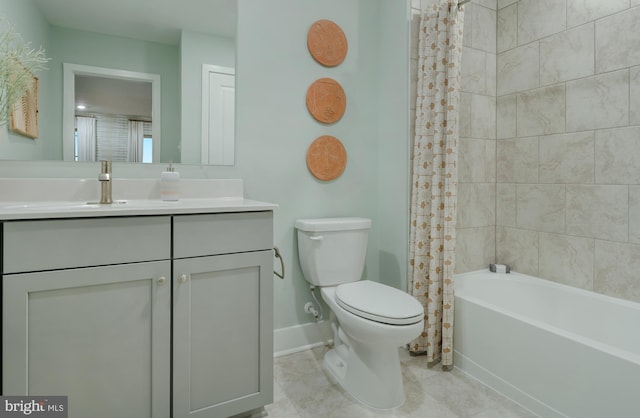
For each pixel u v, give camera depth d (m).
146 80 1.63
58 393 1.02
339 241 1.85
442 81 1.85
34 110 1.44
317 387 1.64
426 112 1.92
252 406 1.33
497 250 2.34
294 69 1.97
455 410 1.47
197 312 1.21
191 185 1.68
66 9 1.49
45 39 1.45
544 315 1.97
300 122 2.00
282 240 1.97
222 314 1.26
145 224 1.12
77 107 1.51
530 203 2.14
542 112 2.07
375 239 2.28
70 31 1.49
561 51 1.96
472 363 1.75
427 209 1.91
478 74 2.25
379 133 2.26
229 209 1.25
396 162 2.12
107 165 1.41
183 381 1.19
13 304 0.95
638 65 1.64
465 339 1.79
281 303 1.98
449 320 1.79
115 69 1.58
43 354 1.00
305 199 2.03
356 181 2.20
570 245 1.94
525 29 2.15
